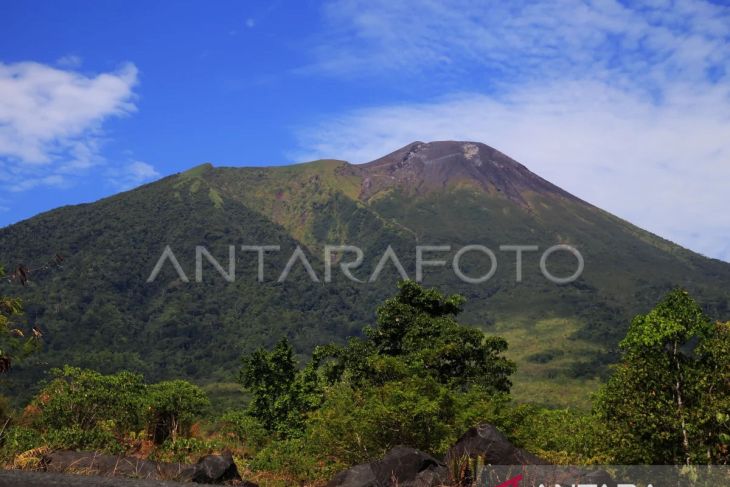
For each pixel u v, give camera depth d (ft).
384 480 28.43
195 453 49.90
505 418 40.45
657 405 31.04
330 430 41.16
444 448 38.01
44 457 32.07
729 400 29.89
